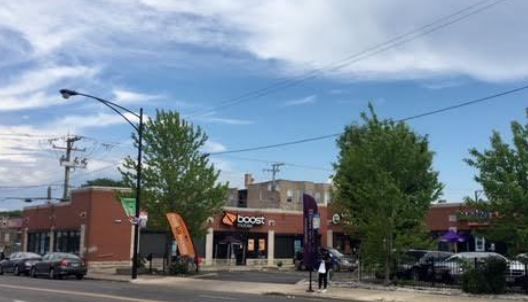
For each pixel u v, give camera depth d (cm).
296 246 6247
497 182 2488
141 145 3794
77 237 5519
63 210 5784
